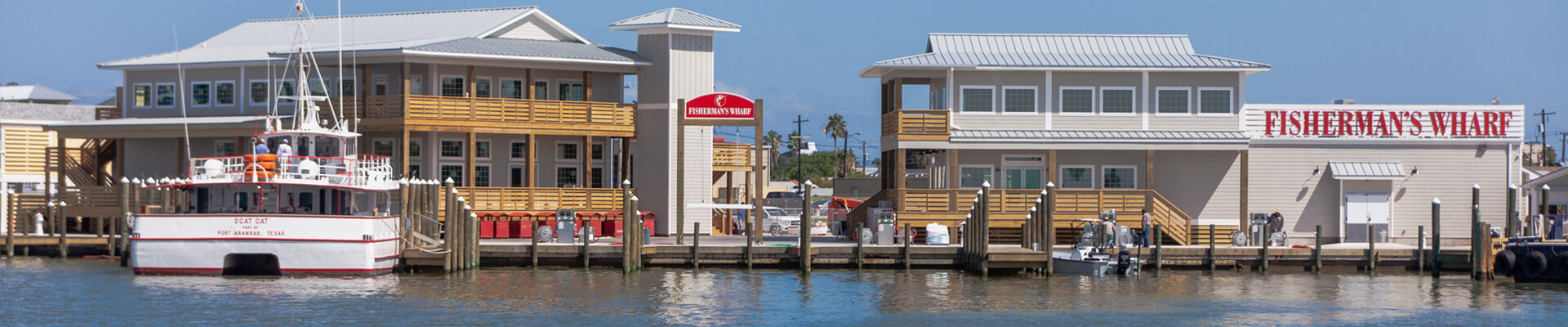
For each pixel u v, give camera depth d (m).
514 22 54.75
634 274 42.19
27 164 60.69
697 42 54.09
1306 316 34.94
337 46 53.66
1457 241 52.12
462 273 41.69
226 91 54.72
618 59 52.53
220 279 38.69
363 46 52.66
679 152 46.25
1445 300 37.78
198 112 55.03
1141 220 49.56
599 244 45.72
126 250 43.62
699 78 54.03
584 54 52.50
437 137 52.25
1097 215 49.53
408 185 42.06
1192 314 35.00
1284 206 51.94
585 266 43.41
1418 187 52.19
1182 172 51.94
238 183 39.44
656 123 53.75
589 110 52.31
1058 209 49.53
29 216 52.12
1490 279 42.09
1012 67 50.53
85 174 53.62
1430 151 52.28
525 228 50.56
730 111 46.84
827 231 58.53
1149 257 45.28
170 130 52.62
